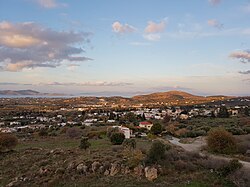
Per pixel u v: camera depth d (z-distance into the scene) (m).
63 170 24.97
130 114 128.50
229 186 19.98
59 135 67.88
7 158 34.00
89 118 131.25
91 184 21.81
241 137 45.44
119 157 26.39
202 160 24.50
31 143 51.00
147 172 22.05
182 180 21.16
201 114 127.31
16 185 23.53
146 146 35.56
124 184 21.12
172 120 103.88
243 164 25.27
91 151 32.06
